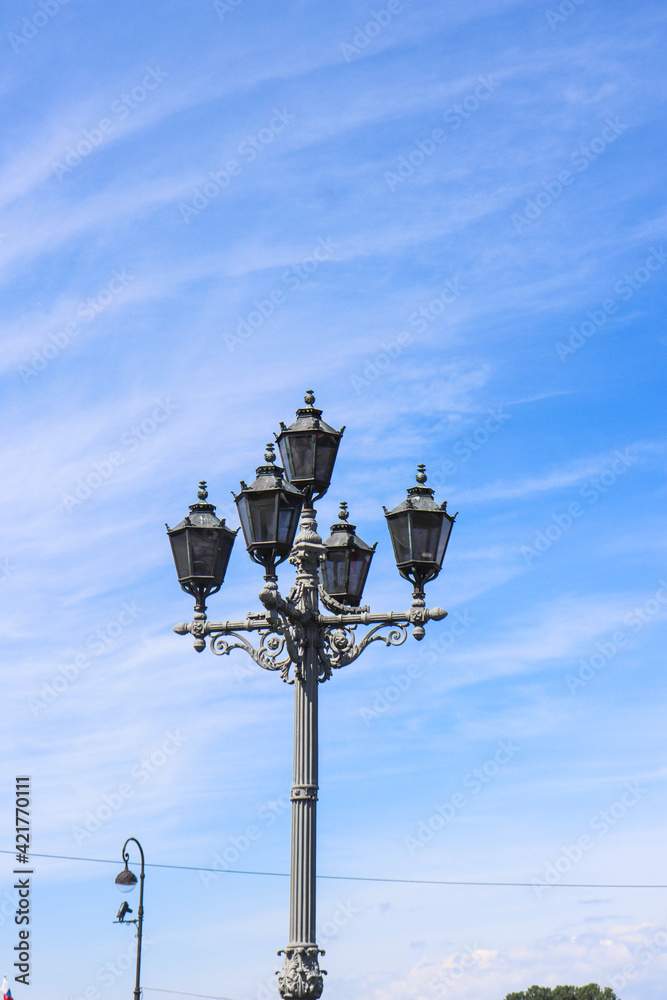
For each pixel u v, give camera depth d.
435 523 9.37
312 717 9.13
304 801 8.97
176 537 9.71
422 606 9.27
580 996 69.88
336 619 9.30
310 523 9.49
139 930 18.73
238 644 9.42
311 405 9.68
